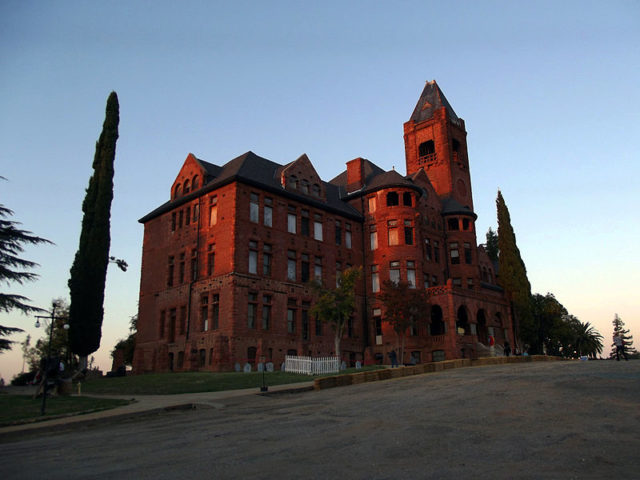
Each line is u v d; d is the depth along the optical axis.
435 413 14.39
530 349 62.66
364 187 54.47
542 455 9.32
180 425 15.24
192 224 45.94
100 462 10.30
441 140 65.50
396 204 53.28
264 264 42.84
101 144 44.56
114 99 45.72
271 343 41.28
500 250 61.22
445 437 11.16
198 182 46.81
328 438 11.65
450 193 63.25
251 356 39.69
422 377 27.48
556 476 7.99
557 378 20.38
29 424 17.17
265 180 45.19
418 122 68.81
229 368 37.47
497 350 49.09
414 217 51.22
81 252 41.19
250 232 42.16
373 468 8.84
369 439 11.33
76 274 40.53
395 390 21.20
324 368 33.50
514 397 16.28
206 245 43.66
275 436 12.20
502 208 62.72
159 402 21.42
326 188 54.88
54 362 25.34
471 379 22.95
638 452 9.30
